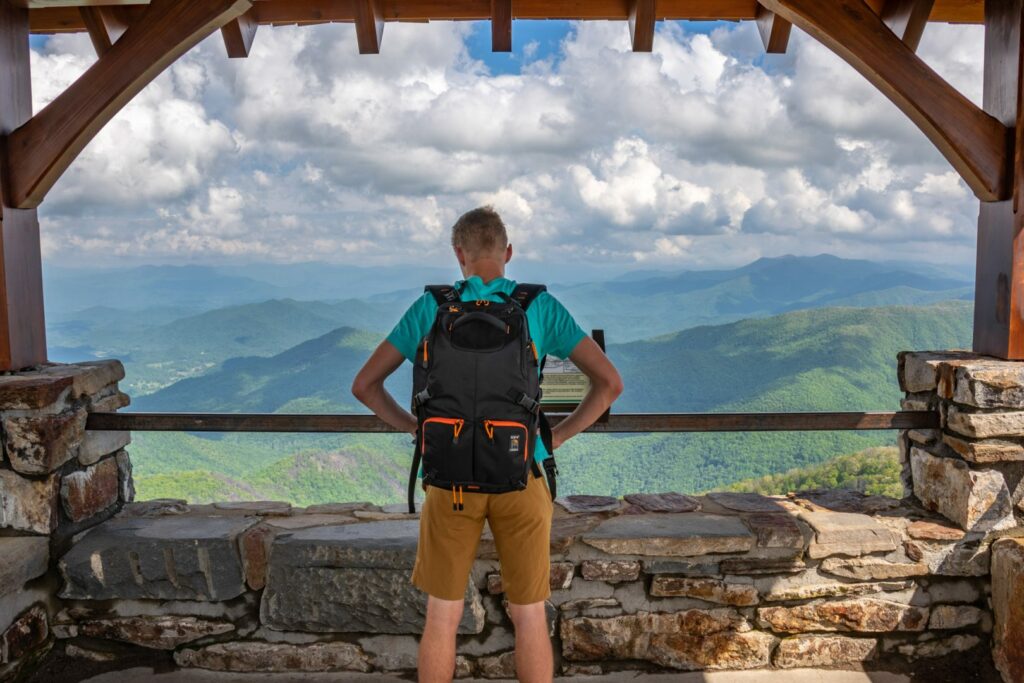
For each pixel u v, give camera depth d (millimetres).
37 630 2672
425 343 1925
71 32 3582
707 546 2676
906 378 3105
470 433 1848
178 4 2762
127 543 2721
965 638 2768
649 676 2709
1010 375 2621
